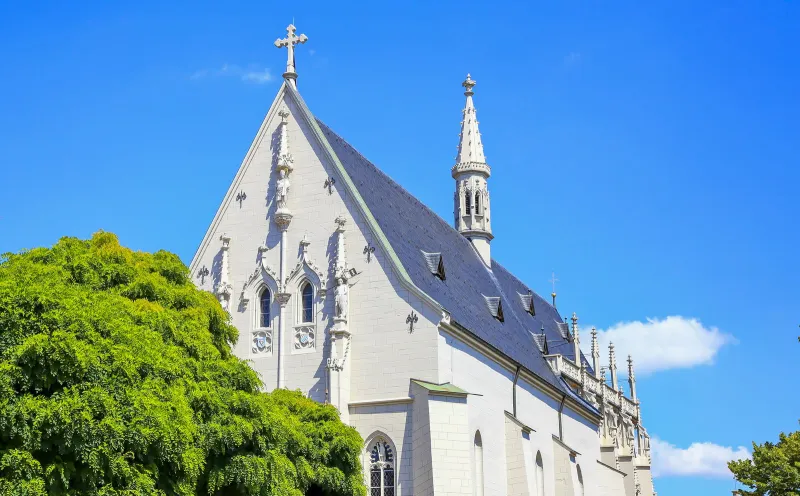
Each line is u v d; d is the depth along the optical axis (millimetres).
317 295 74000
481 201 108500
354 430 64688
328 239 74688
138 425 43344
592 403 109562
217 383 54000
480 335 79312
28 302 42906
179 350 52469
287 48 79875
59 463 40531
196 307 59188
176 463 46031
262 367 74562
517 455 77812
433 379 69938
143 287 57062
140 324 51594
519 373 83062
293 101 78125
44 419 40125
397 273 72250
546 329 113438
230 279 76938
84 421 40906
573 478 88000
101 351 43719
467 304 83750
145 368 46812
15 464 39000
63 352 41688
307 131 77188
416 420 69125
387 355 71312
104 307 46750
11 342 41906
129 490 42344
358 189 77062
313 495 63406
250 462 52031
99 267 56812
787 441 79438
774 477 75875
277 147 77812
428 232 89500
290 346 73938
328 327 73125
